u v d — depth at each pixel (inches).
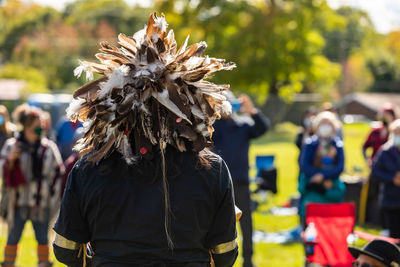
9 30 3154.5
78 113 117.3
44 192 265.4
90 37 2859.3
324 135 304.7
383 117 410.3
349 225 280.1
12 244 264.8
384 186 326.6
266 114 2207.2
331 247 274.7
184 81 117.4
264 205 530.3
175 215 113.9
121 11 3213.6
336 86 3376.0
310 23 2228.1
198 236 116.1
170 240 113.0
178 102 114.3
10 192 263.1
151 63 115.7
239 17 2150.6
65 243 117.3
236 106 297.7
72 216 116.8
